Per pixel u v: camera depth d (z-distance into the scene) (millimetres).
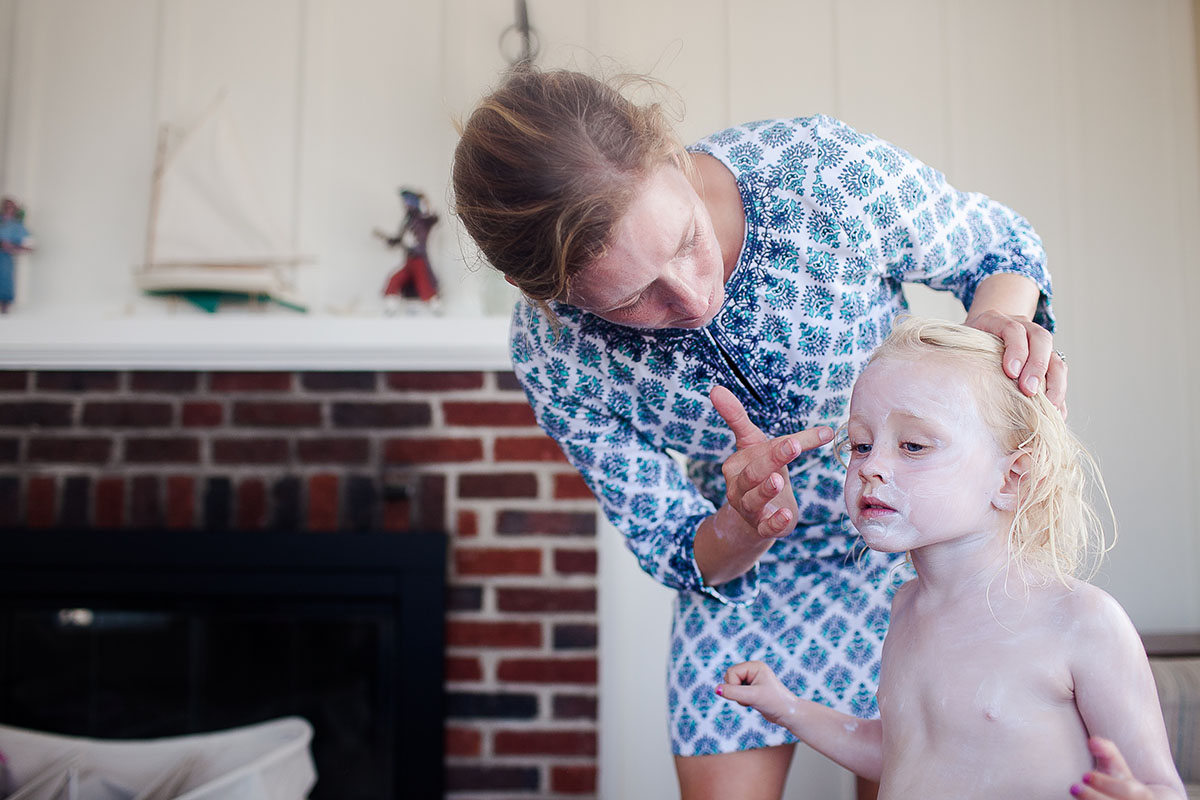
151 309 2191
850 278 957
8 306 2180
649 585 2084
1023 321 833
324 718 2059
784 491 894
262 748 1780
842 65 2172
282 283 2117
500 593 2021
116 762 1731
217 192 2121
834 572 1116
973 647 738
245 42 2248
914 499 751
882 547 764
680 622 1171
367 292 2182
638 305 805
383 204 2197
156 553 2027
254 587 2023
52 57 2264
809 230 931
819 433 810
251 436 2072
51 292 2207
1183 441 2111
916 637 783
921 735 750
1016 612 736
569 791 1990
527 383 1084
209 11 2258
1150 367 2123
